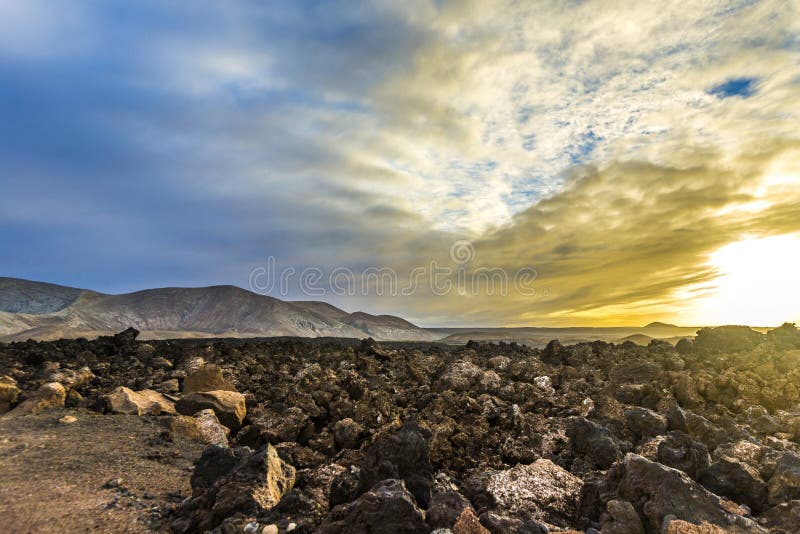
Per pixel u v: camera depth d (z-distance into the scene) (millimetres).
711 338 28938
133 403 20125
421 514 8172
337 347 42719
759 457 11438
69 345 39625
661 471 8391
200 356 35844
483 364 28312
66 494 11156
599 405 18516
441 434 15742
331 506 10031
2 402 19797
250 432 19250
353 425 17594
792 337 26312
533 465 11117
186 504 10516
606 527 7996
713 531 6969
